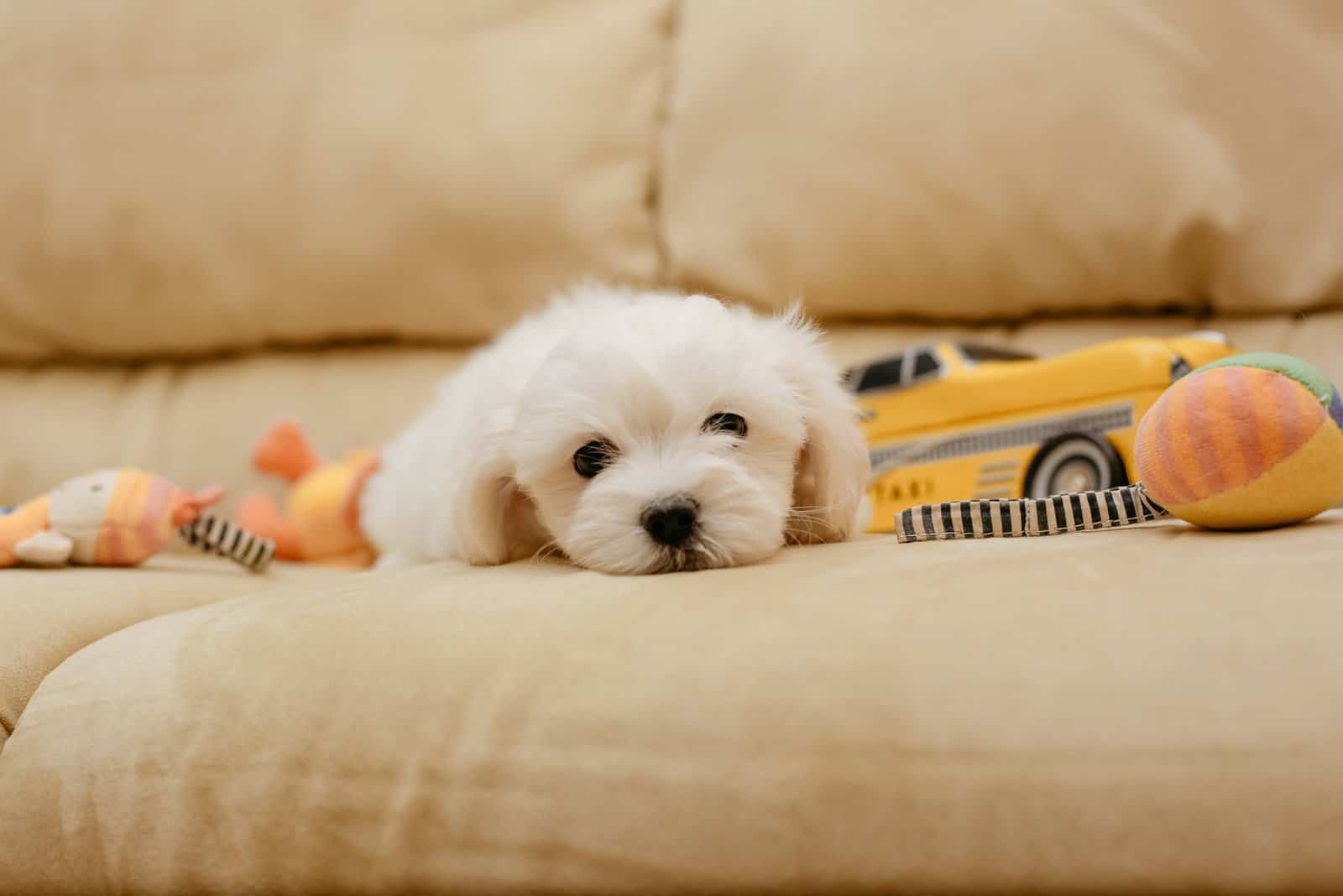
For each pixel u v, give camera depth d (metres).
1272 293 1.93
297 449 2.08
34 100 2.49
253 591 1.49
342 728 0.90
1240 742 0.72
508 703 0.87
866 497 1.69
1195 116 1.98
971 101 2.09
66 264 2.44
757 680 0.82
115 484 1.54
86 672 1.04
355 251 2.35
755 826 0.77
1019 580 0.92
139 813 0.93
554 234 2.29
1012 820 0.74
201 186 2.40
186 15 2.49
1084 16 2.05
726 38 2.28
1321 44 1.93
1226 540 1.03
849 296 2.19
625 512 1.28
